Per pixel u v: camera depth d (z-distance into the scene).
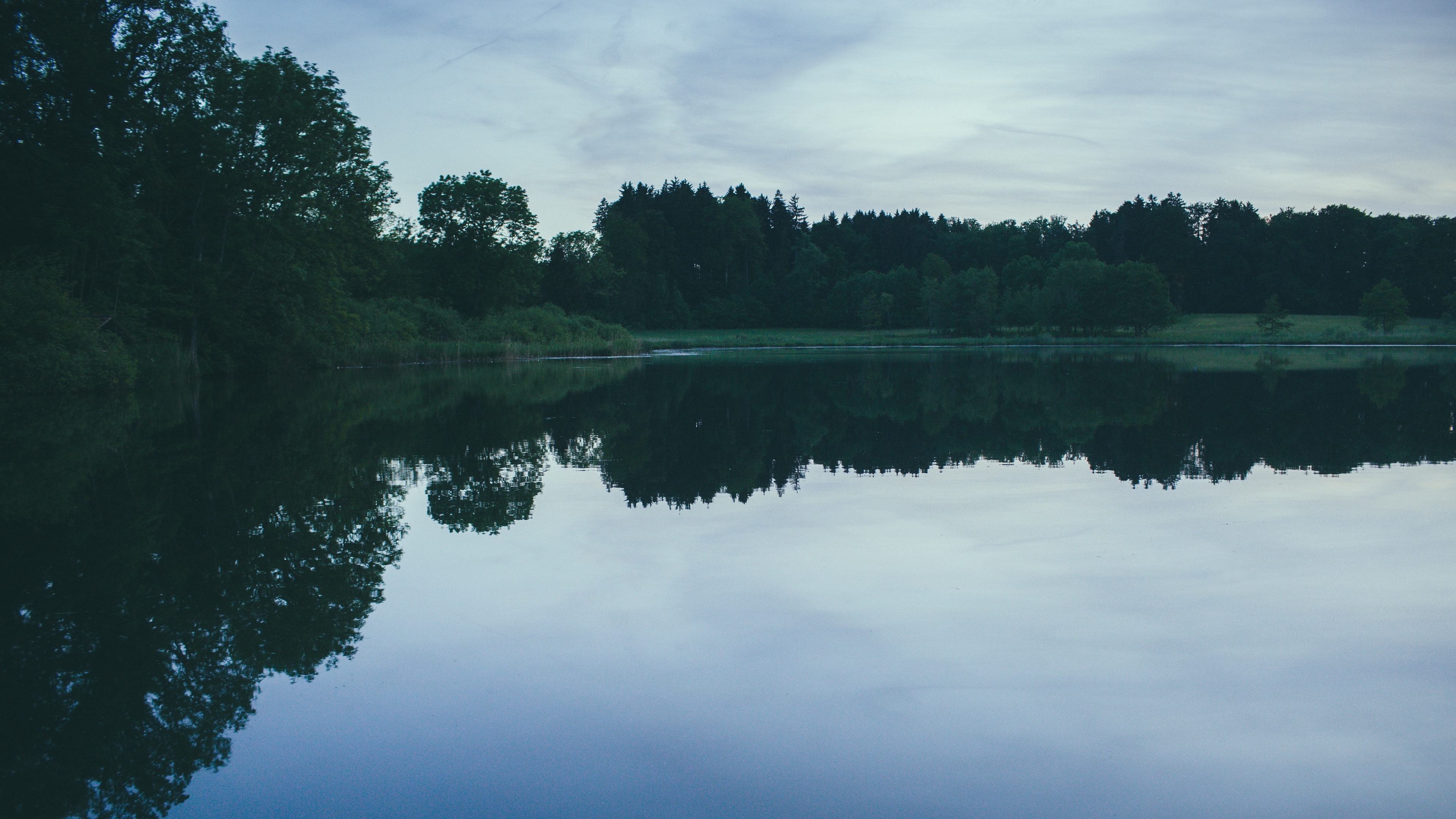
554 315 67.62
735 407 21.19
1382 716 4.11
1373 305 75.19
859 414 19.30
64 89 28.42
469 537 7.84
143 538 7.79
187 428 16.61
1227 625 5.34
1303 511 8.62
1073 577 6.43
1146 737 3.93
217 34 32.06
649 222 135.00
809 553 7.20
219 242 34.91
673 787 3.55
